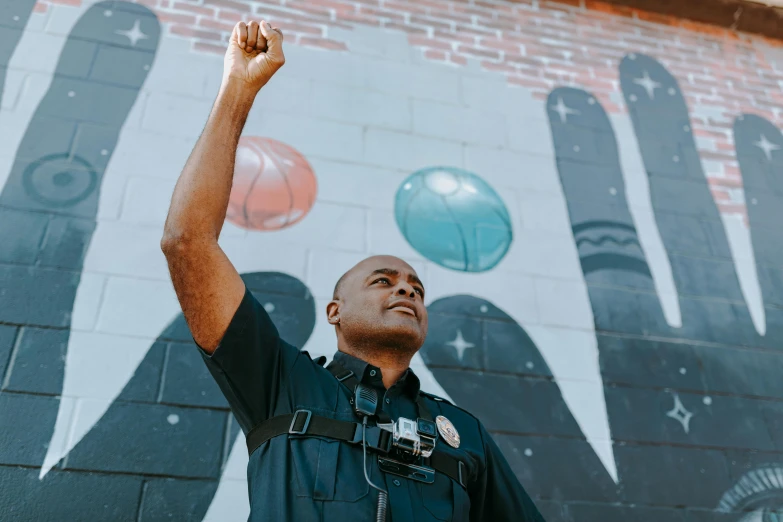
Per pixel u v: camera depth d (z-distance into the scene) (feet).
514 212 11.47
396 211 10.91
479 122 12.39
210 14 12.19
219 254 5.37
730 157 13.29
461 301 10.30
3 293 8.73
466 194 11.43
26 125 10.18
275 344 5.72
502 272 10.75
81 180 9.91
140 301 9.13
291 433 5.24
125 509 7.67
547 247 11.23
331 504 4.85
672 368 10.49
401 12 13.39
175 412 8.43
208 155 5.47
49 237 9.32
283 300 9.60
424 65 12.82
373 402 5.63
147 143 10.54
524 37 13.85
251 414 5.55
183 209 5.27
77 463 7.82
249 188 10.43
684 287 11.41
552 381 9.92
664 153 12.97
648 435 9.75
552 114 12.90
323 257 10.13
